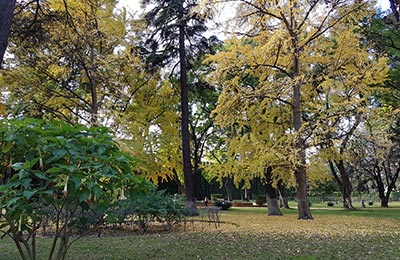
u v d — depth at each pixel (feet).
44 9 28.94
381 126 49.08
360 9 39.17
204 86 57.77
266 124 46.65
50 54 38.68
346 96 39.96
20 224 8.14
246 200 124.26
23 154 8.41
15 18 26.78
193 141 75.97
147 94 55.72
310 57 42.65
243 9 40.63
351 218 44.09
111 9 41.16
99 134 9.21
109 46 42.91
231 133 52.26
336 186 123.65
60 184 7.89
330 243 21.86
